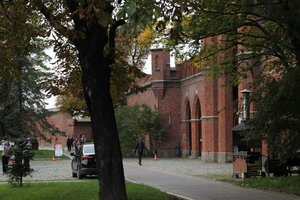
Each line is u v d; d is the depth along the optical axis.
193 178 21.64
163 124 48.34
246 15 17.44
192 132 44.84
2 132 40.66
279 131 15.79
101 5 8.31
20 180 17.59
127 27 6.84
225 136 36.72
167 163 35.97
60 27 10.27
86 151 23.30
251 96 17.55
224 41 19.80
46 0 10.50
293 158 18.03
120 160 10.70
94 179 22.95
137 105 48.66
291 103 15.13
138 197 13.58
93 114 10.70
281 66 18.98
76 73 14.42
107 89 10.77
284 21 14.77
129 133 46.50
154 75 48.91
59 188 16.30
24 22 11.02
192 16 16.72
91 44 10.59
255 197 14.35
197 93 43.06
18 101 41.72
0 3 10.77
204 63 22.36
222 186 17.81
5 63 12.40
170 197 14.25
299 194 14.95
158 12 6.82
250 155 20.66
